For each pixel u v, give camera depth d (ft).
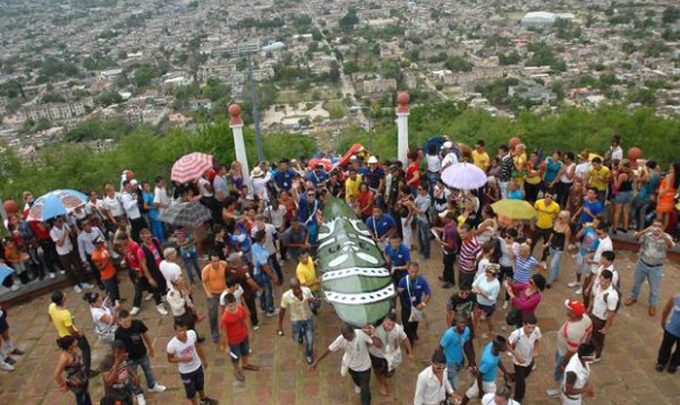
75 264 36.58
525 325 22.85
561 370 24.67
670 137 96.68
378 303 26.09
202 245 39.32
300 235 34.83
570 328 23.82
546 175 40.14
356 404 25.75
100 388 27.81
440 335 30.09
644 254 29.45
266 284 31.71
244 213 34.58
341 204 35.65
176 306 28.19
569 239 36.11
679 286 33.04
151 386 27.07
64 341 23.85
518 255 28.40
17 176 96.78
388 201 38.93
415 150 40.63
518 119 118.42
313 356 28.89
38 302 36.35
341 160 46.50
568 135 100.58
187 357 24.06
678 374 26.35
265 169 41.22
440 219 36.47
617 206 36.78
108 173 92.02
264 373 28.07
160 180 39.37
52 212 33.88
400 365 28.07
